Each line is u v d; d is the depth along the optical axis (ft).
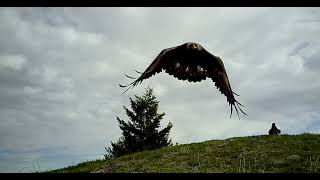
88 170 70.23
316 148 66.85
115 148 134.92
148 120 138.82
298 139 73.61
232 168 59.57
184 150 72.95
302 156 62.90
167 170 61.82
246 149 69.77
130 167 67.36
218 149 71.56
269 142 73.00
